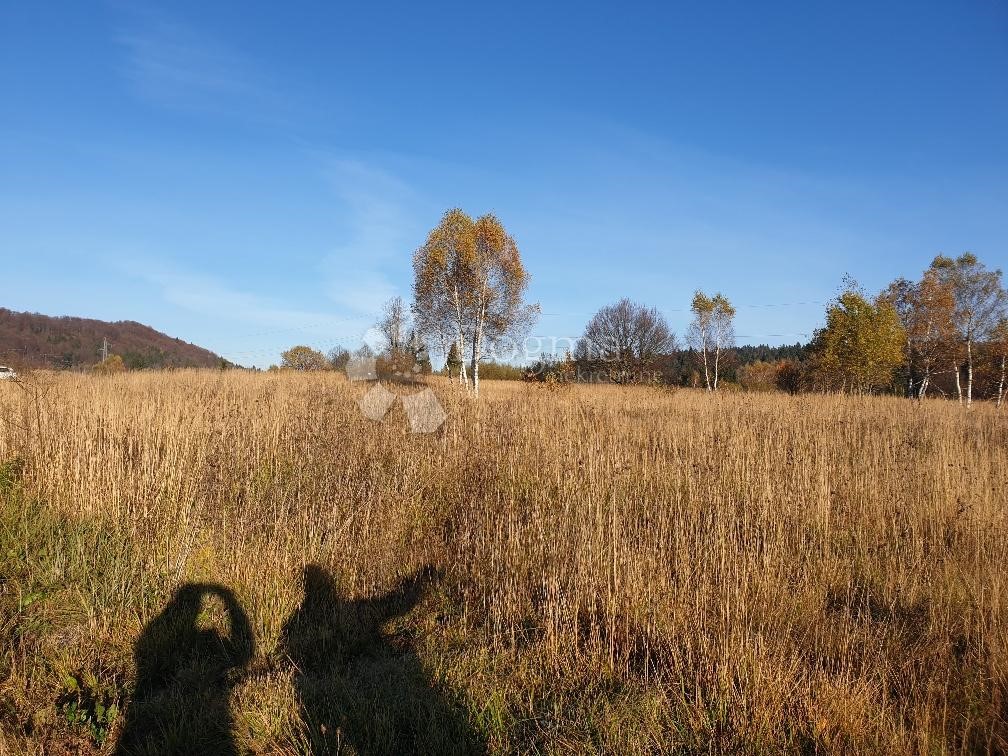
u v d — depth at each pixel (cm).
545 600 423
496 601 434
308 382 1661
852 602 446
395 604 461
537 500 568
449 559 518
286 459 659
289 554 472
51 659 357
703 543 472
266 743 300
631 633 397
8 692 325
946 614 406
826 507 582
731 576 421
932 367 2966
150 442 624
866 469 704
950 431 900
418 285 2969
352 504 555
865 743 287
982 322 2789
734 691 319
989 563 468
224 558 471
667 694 336
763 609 392
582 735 303
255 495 563
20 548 458
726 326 4216
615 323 4900
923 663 352
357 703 326
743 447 735
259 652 387
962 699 319
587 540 472
